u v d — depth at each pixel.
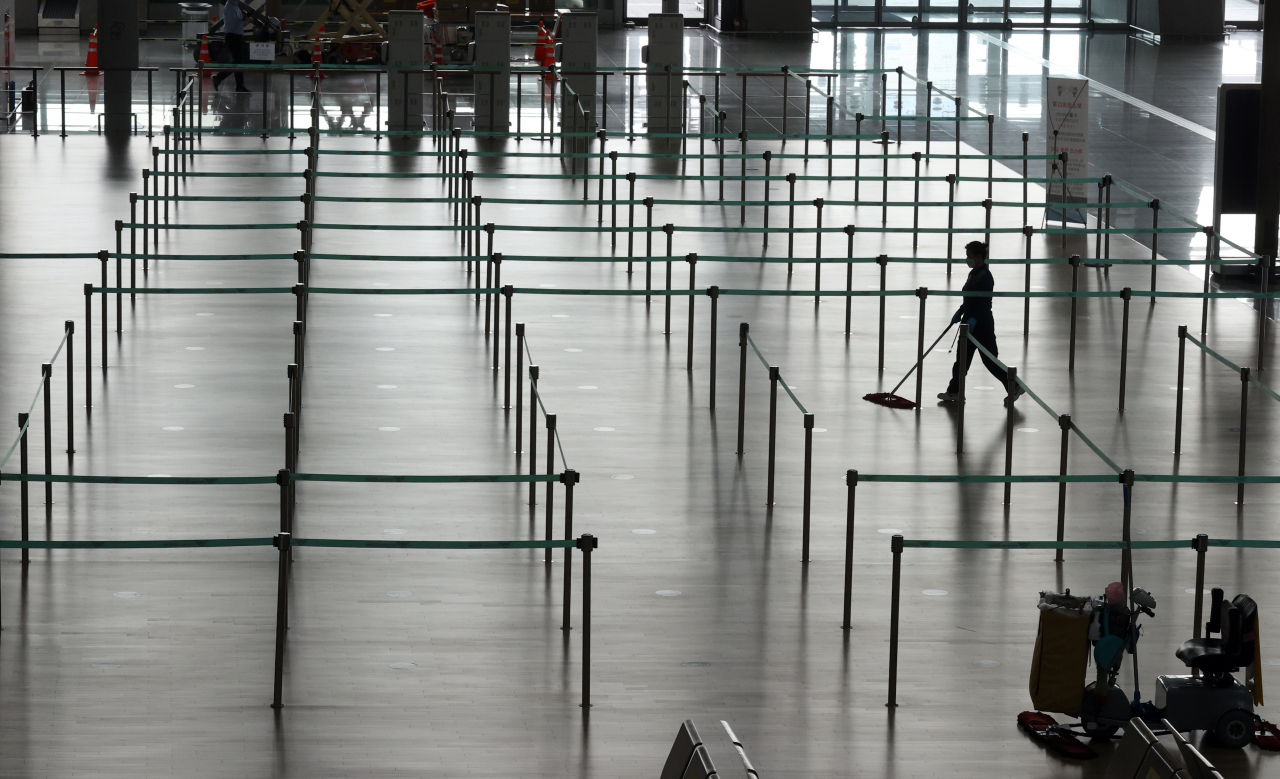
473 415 16.64
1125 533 11.45
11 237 23.77
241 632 11.48
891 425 16.75
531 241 24.66
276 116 34.22
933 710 10.56
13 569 12.52
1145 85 41.06
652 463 15.38
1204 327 20.50
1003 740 10.16
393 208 26.83
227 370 17.97
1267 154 23.20
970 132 34.97
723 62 43.47
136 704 10.32
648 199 21.48
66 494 14.10
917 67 43.44
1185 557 13.43
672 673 11.00
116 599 12.00
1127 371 18.98
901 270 23.61
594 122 33.97
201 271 22.41
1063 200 26.28
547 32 42.59
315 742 9.89
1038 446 16.17
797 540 13.56
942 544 10.66
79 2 47.53
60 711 10.19
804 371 18.55
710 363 18.16
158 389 17.20
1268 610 12.30
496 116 33.66
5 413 16.16
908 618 12.05
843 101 38.44
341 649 11.23
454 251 23.91
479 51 33.38
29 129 32.78
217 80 37.66
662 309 21.16
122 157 30.20
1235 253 25.17
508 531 13.54
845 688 10.85
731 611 12.09
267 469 14.77
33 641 11.22
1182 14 49.31
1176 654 10.40
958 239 25.78
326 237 24.62
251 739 9.90
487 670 10.97
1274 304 22.30
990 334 17.45
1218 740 10.10
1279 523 14.22
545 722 10.24
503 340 19.50
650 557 13.11
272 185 28.20
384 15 43.53
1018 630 11.87
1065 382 18.44
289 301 21.08
